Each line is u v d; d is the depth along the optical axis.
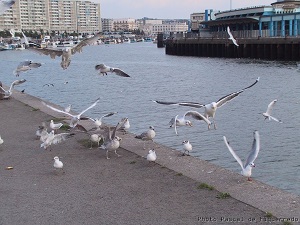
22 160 12.67
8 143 14.77
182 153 12.86
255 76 47.12
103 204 9.09
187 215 8.38
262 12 87.31
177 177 10.65
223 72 53.06
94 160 12.50
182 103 9.97
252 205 8.70
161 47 155.88
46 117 19.25
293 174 15.16
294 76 45.50
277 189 9.62
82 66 71.06
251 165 10.04
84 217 8.45
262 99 31.53
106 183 10.44
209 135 20.69
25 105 22.75
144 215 8.46
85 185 10.33
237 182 10.10
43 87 42.91
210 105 9.96
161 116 25.91
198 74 52.28
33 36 128.50
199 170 11.12
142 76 51.91
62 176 11.08
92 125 17.16
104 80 48.44
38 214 8.62
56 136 13.35
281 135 20.73
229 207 8.68
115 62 79.06
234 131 21.56
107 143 12.48
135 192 9.74
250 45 73.00
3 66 69.88
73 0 182.38
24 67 14.72
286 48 64.75
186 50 92.12
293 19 77.06
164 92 37.81
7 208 8.95
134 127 22.94
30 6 144.38
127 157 12.65
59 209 8.88
